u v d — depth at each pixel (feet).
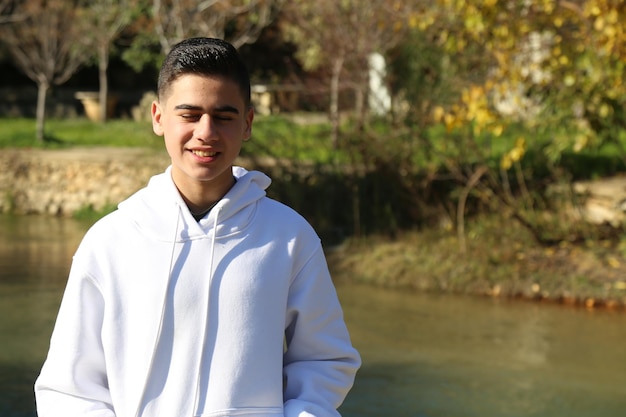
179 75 6.78
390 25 44.73
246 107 7.04
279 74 80.53
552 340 29.19
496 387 23.88
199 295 6.74
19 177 58.85
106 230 6.93
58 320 6.93
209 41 6.93
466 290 35.91
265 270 6.91
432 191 42.09
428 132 43.98
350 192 43.11
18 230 50.49
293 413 6.88
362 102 44.83
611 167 44.86
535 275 35.86
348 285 36.86
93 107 91.20
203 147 6.73
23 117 94.07
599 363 26.55
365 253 39.65
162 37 61.67
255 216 7.02
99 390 6.81
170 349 6.70
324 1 47.88
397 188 42.22
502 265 36.91
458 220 40.60
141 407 6.64
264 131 45.44
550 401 22.72
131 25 82.33
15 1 78.64
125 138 70.38
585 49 34.30
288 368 7.25
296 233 7.13
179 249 6.82
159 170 54.13
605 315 32.58
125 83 103.71
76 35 75.20
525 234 39.04
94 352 6.84
